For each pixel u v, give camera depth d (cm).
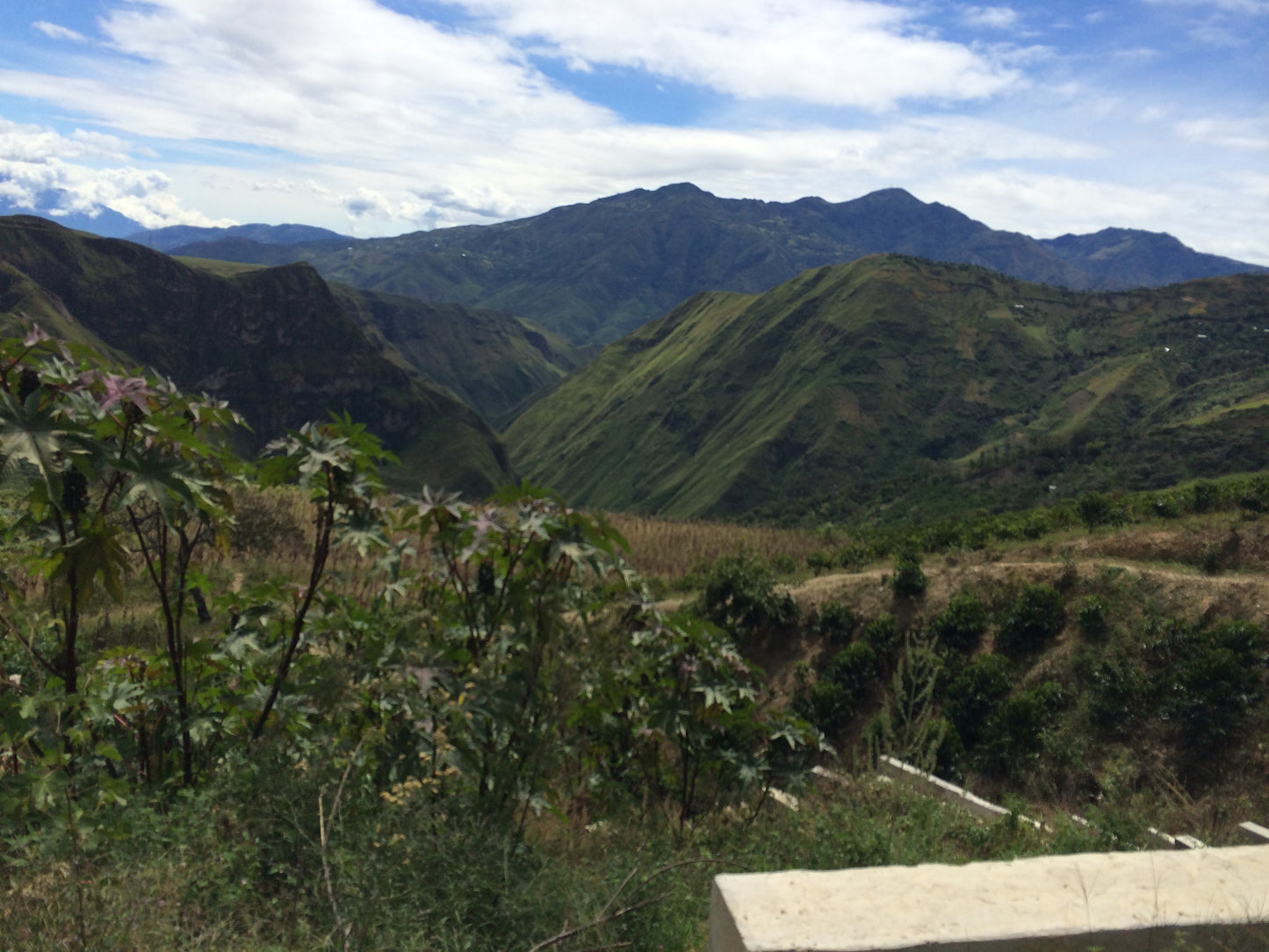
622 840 431
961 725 1371
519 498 413
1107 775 1040
